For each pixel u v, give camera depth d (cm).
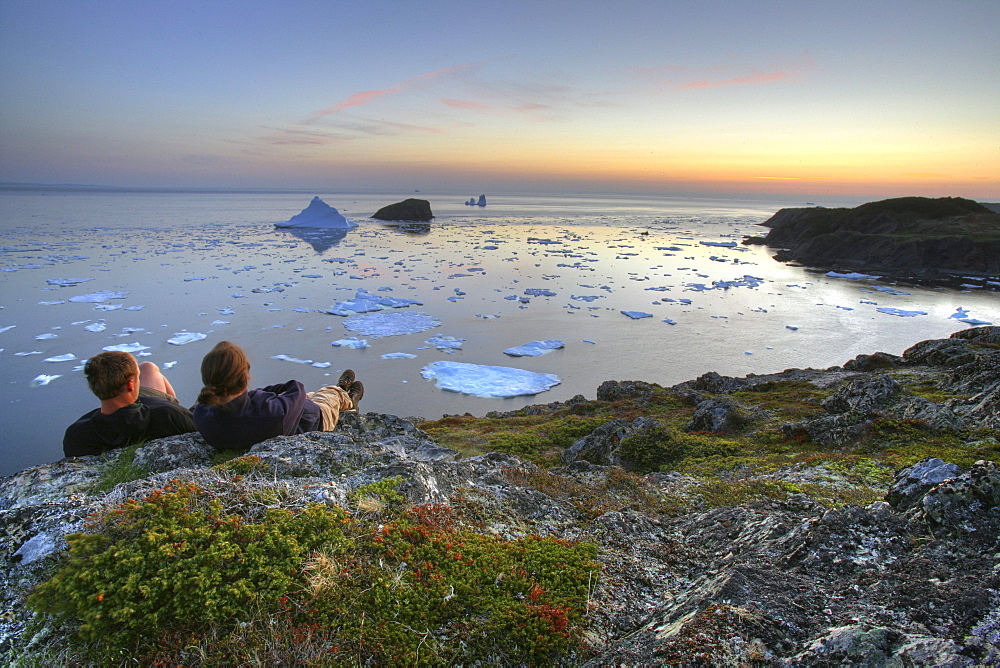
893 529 441
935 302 11119
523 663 309
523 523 493
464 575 365
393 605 325
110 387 507
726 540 507
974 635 292
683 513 744
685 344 8400
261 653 281
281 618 303
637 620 363
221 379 507
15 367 6981
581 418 2625
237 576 318
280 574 321
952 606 319
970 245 14900
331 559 343
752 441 1634
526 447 2019
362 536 375
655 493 830
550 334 9112
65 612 287
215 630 289
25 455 4859
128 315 9894
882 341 8338
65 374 6744
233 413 516
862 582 375
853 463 1158
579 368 7381
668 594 407
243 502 381
